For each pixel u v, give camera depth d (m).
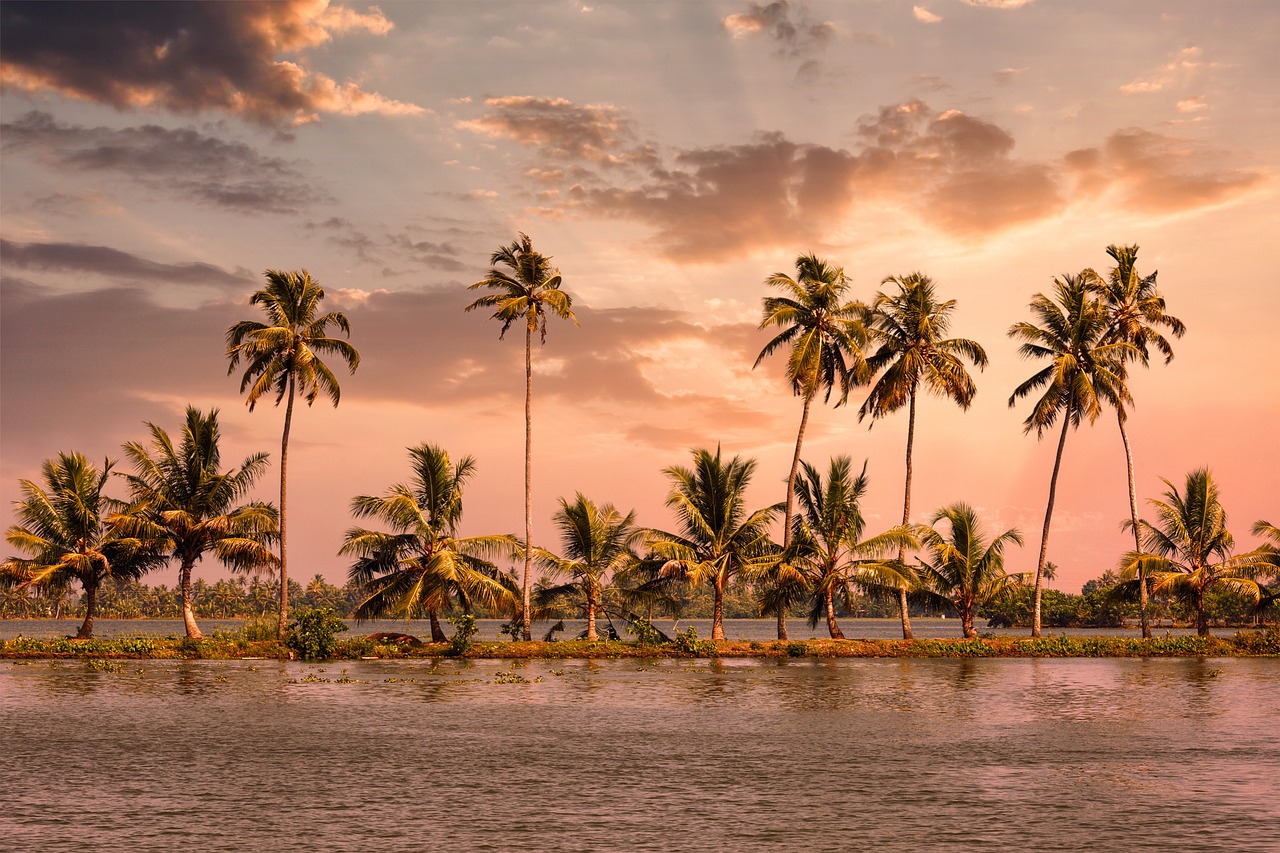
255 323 60.62
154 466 60.03
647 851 18.61
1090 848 18.81
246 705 38.75
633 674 52.22
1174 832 19.89
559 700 40.94
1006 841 19.30
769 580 62.06
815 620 65.81
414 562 60.66
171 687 44.78
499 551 60.84
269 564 60.69
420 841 19.23
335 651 59.34
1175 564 70.44
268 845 18.89
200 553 61.94
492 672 52.84
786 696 42.56
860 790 23.84
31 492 60.69
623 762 27.38
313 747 29.45
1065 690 44.94
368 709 37.81
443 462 61.44
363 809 21.78
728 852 18.58
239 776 25.20
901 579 61.81
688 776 25.48
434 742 30.45
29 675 49.78
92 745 29.50
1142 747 29.66
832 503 62.53
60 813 21.28
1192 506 70.06
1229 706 39.12
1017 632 156.00
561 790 23.80
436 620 63.88
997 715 36.59
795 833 19.92
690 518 62.19
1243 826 20.33
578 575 64.38
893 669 55.53
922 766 26.83
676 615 65.38
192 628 62.12
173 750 28.78
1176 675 52.34
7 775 25.14
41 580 60.31
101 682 46.78
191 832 19.77
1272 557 69.19
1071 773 25.81
